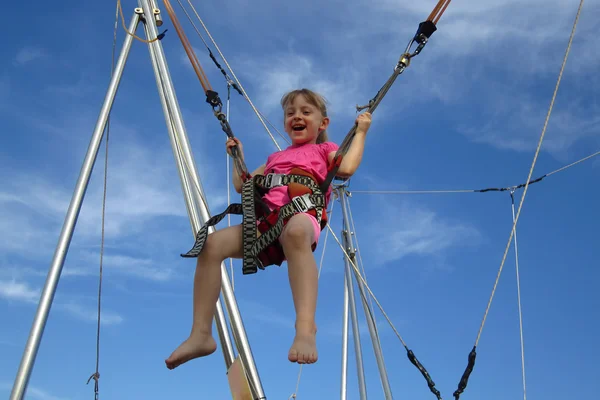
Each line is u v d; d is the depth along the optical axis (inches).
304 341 129.7
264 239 146.0
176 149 222.5
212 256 148.4
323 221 152.6
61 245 194.9
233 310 172.4
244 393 159.6
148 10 256.4
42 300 183.2
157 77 239.3
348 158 155.9
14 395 166.7
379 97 163.2
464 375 189.8
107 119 231.5
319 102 164.7
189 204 211.0
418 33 167.5
